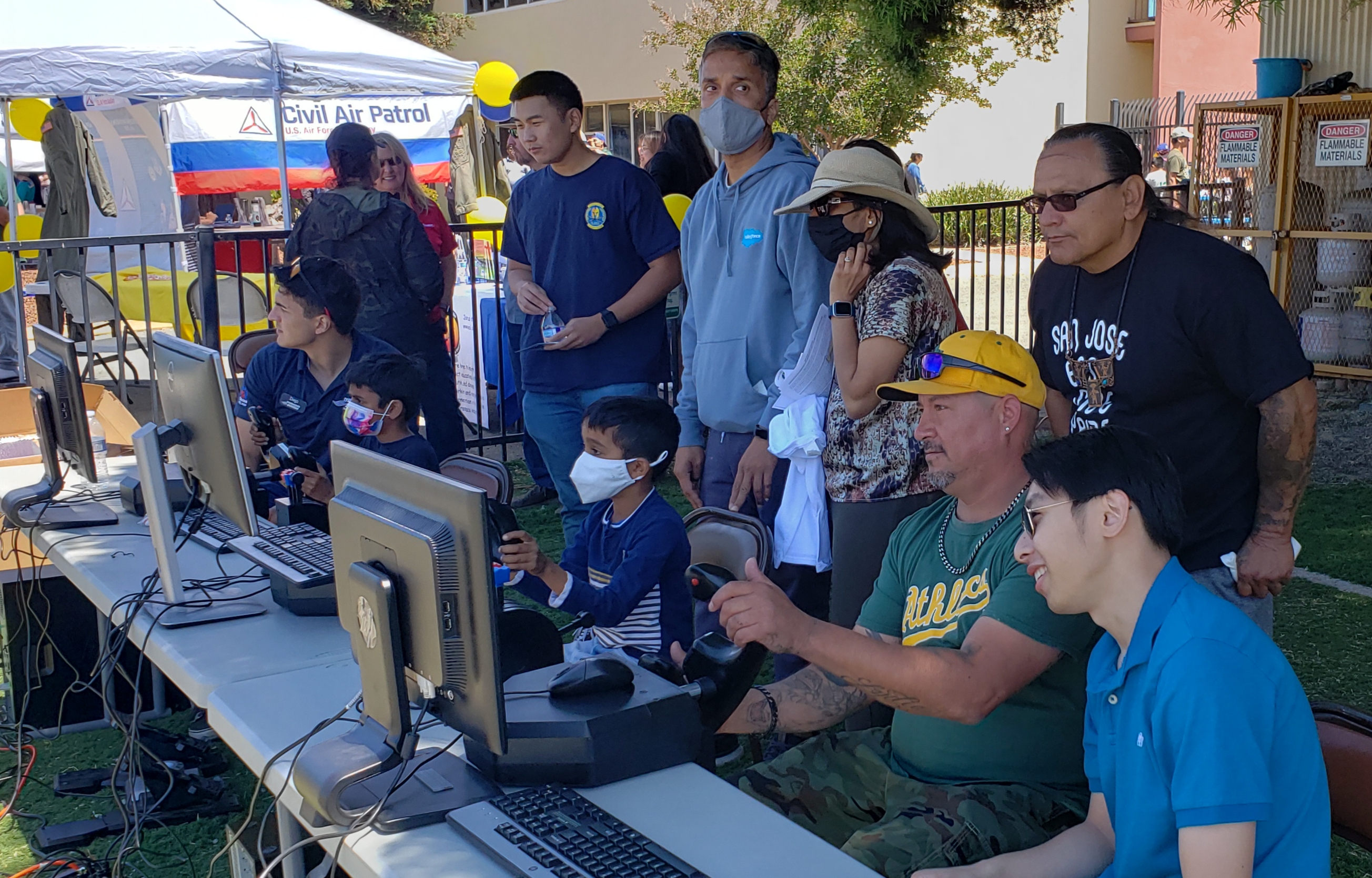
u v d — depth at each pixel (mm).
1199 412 2689
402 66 9555
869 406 3262
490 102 10508
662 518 3090
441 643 1900
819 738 2643
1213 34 18828
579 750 2047
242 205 15031
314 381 4020
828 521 3557
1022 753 2301
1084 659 2238
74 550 3510
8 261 9094
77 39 8156
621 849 1838
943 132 20594
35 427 4801
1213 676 1659
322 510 3406
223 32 8812
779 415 3648
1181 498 1771
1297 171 8148
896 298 3221
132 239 6387
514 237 4980
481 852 1880
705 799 2031
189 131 13680
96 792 3717
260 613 2998
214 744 4035
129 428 4676
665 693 2170
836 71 15062
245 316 8008
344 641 2809
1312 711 2096
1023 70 19641
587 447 3104
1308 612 4742
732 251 3920
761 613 2086
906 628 2541
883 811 2539
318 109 14203
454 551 1861
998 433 2357
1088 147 2666
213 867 3152
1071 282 2865
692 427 4250
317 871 2172
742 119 3803
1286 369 2559
